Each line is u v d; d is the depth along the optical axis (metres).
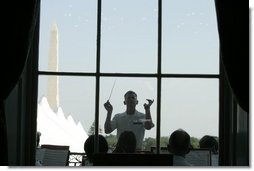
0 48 3.43
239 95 3.46
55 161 3.90
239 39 3.47
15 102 3.74
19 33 3.45
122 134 3.93
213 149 3.90
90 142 3.92
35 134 3.92
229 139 3.90
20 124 3.79
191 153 3.84
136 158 2.82
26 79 3.91
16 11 3.46
